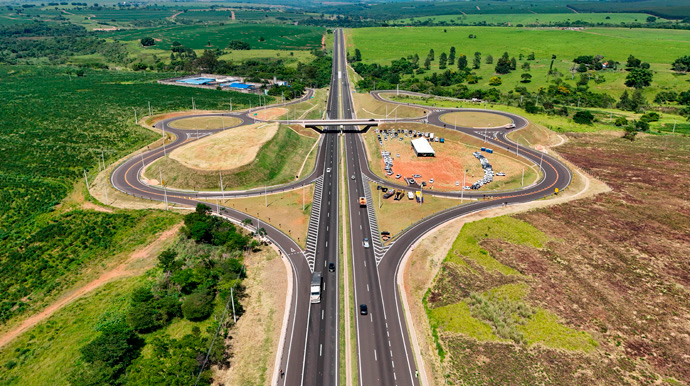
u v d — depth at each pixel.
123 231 126.06
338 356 81.38
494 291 95.12
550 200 141.88
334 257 113.25
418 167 176.88
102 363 74.81
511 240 115.12
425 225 128.50
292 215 137.00
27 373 77.00
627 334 81.94
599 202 138.25
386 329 87.88
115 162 179.50
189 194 152.38
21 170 165.62
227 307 90.88
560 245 112.44
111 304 94.19
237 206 143.25
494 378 73.62
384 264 109.88
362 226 129.88
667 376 72.31
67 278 106.00
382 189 156.25
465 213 135.25
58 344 83.31
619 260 105.56
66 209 141.88
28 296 100.12
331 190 156.75
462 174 169.00
